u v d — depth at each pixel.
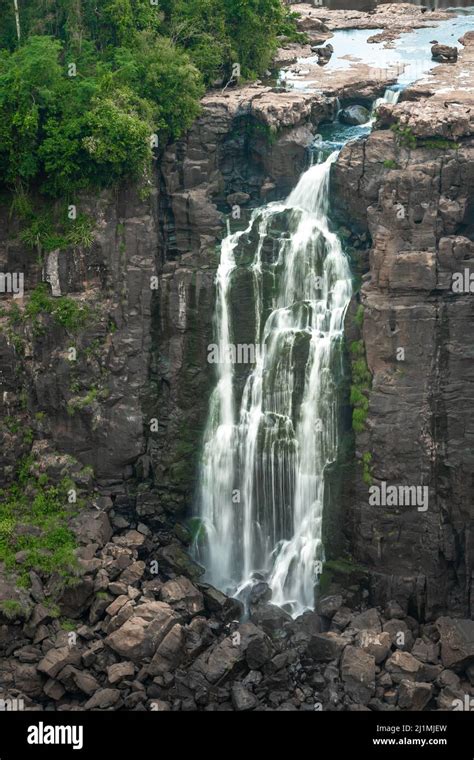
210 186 79.06
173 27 82.50
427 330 72.69
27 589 72.88
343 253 76.94
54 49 75.88
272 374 76.81
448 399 73.31
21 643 71.81
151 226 76.75
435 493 73.81
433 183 72.75
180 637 70.38
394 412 73.25
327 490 75.75
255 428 77.19
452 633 71.44
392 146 75.12
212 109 79.00
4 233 77.25
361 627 72.75
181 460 77.81
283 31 89.56
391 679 70.06
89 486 77.31
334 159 78.12
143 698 69.44
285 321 77.00
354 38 93.69
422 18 98.00
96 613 72.50
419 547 74.06
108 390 77.31
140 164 75.25
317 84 83.94
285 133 79.38
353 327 74.62
